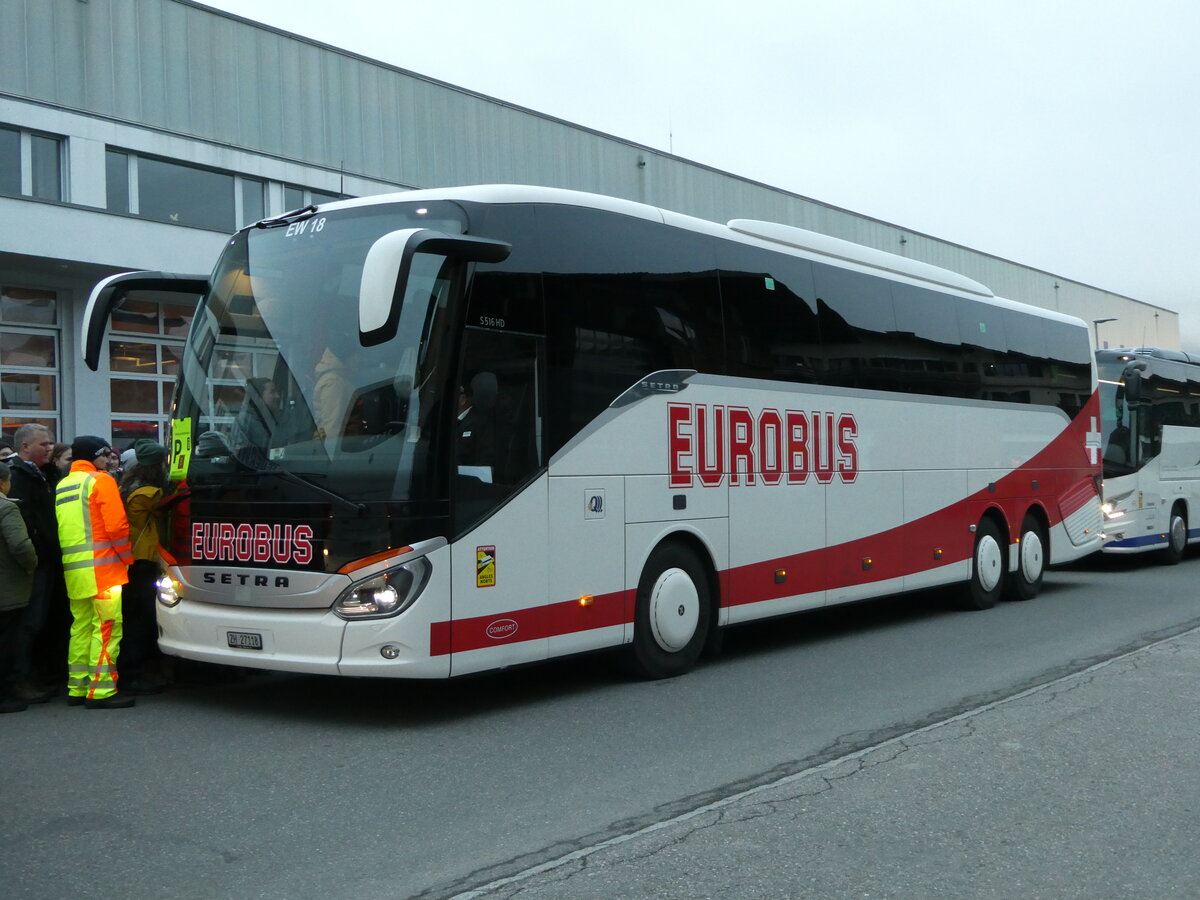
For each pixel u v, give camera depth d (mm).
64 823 5312
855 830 5211
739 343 9672
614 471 8352
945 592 14047
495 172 23625
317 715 7711
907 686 8695
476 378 7336
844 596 10891
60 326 18688
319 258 7668
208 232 19453
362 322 6312
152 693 8477
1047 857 4859
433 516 7047
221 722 7492
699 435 9172
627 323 8539
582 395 8109
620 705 8000
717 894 4402
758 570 9805
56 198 17984
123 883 4523
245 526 7383
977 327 13461
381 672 6922
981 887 4504
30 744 6875
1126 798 5738
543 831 5184
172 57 19141
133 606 8531
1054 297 45438
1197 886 4535
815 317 10680
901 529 11781
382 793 5805
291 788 5898
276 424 7434
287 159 20516
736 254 9797
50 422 18516
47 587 8156
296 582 7113
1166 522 19125
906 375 11992
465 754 6617
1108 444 18391
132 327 19188
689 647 9180
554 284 7945
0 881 4547
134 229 18406
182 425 7930
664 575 8867
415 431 7059
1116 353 18750
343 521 7008
